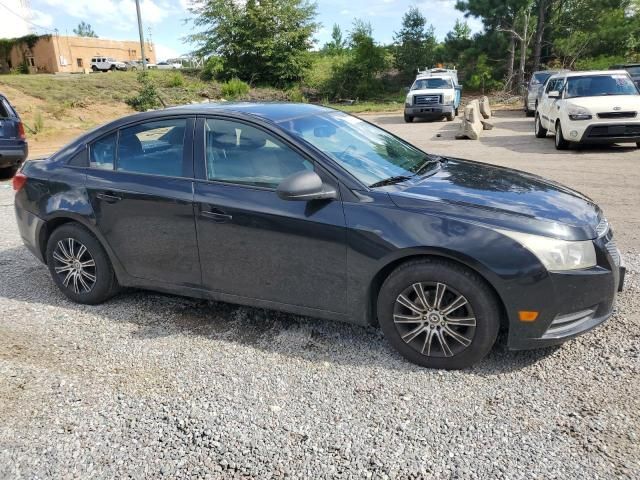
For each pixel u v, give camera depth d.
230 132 3.89
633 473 2.48
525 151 12.53
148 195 4.04
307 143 3.66
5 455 2.78
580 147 12.64
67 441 2.87
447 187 3.61
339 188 3.49
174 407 3.13
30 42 60.22
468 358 3.31
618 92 12.23
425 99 22.28
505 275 3.09
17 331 4.14
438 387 3.22
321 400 3.14
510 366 3.40
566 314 3.20
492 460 2.60
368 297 3.48
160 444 2.82
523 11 31.95
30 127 21.56
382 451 2.70
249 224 3.68
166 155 4.09
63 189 4.45
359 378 3.35
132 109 28.97
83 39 67.00
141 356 3.71
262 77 42.41
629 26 30.98
